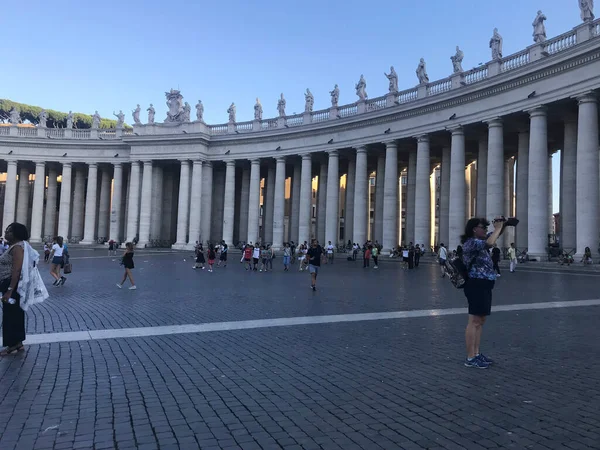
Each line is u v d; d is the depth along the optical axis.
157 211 54.53
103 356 6.99
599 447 4.02
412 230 42.12
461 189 34.56
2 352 7.02
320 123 45.19
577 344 7.91
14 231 7.31
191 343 7.91
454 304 12.77
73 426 4.41
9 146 56.22
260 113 51.12
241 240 54.56
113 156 55.94
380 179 45.19
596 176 26.72
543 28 29.88
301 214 46.38
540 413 4.81
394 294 15.15
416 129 38.03
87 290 15.45
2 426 4.39
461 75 34.84
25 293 7.13
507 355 7.19
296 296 14.48
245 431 4.32
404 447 4.00
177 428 4.38
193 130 52.88
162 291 15.43
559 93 28.30
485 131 36.34
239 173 59.78
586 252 25.53
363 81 43.09
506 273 23.64
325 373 6.21
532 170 29.70
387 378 6.00
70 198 58.56
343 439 4.16
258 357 7.02
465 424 4.51
